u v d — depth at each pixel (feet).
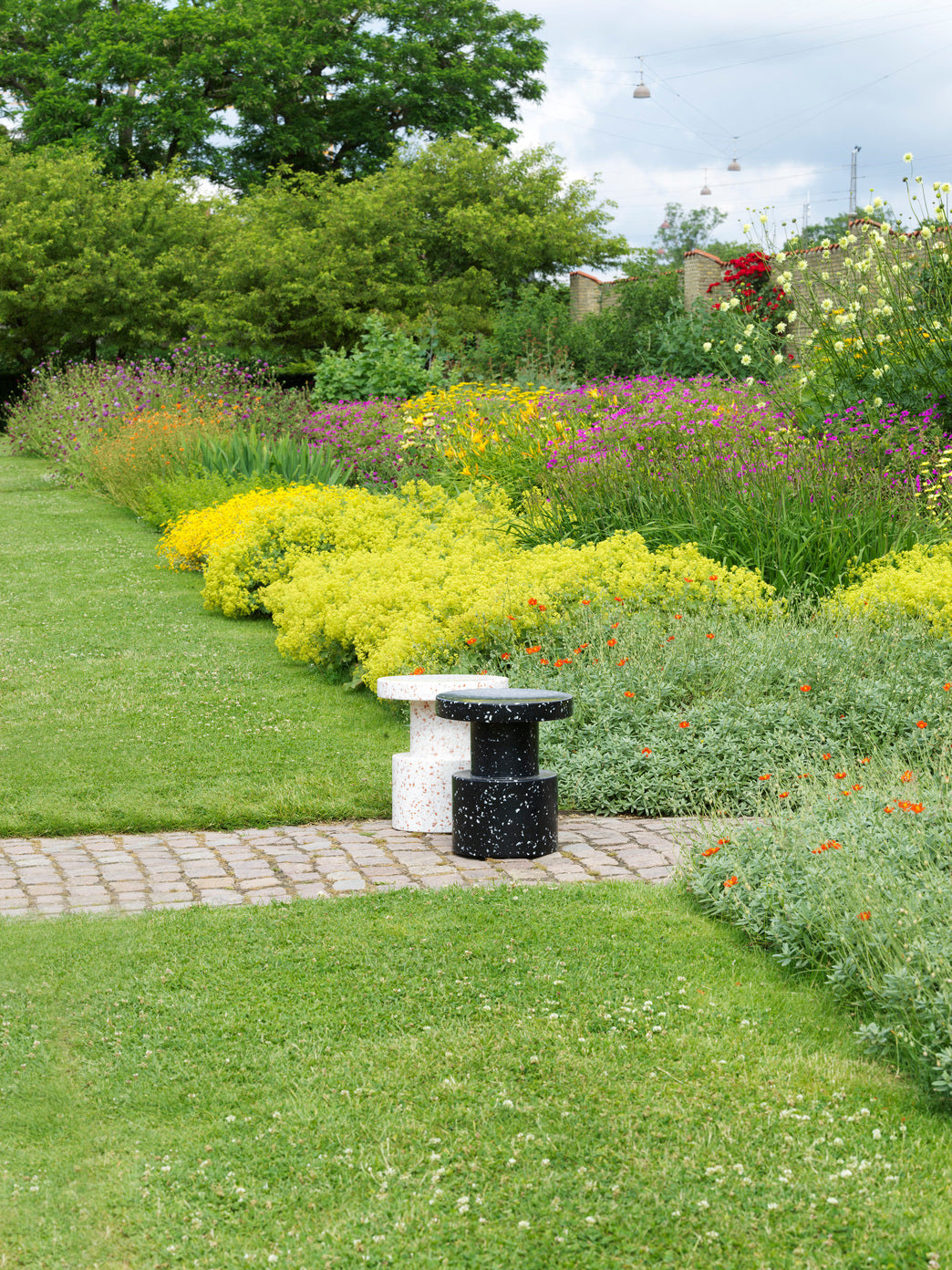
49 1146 9.63
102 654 29.50
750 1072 10.64
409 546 32.30
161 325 102.12
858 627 23.17
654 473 31.81
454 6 121.60
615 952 13.30
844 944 12.07
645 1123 9.76
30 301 97.35
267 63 112.16
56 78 113.39
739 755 19.69
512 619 24.50
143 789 20.06
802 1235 8.32
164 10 115.85
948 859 13.29
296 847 17.90
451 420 44.29
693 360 60.49
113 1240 8.45
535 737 17.58
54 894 15.75
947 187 32.86
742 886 14.26
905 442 31.63
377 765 21.31
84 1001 12.21
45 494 57.98
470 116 122.11
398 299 93.40
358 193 95.96
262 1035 11.40
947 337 33.35
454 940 13.70
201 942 13.74
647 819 19.11
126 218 100.37
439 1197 8.80
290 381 94.43
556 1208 8.65
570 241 102.63
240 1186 9.00
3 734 23.04
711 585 25.77
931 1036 10.56
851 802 15.30
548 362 68.74
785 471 29.68
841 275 42.29
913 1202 8.70
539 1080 10.51
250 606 33.22
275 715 24.30
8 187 98.73
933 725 20.10
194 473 47.98
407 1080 10.52
